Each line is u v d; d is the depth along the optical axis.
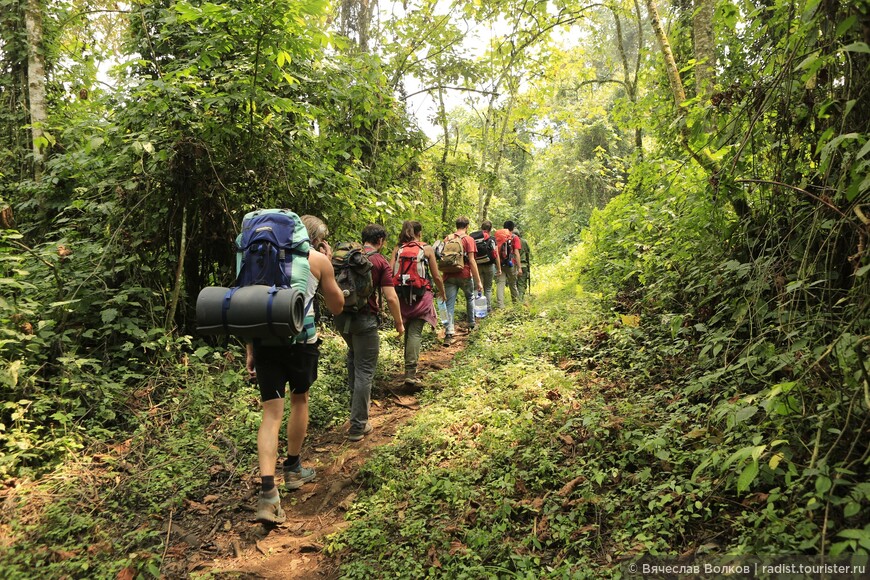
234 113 5.62
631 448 3.39
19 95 7.72
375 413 5.42
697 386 3.59
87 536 3.07
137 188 5.54
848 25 2.46
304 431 3.93
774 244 3.81
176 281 5.47
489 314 9.68
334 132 7.89
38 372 4.39
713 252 4.48
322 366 6.05
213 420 4.60
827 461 2.50
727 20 4.41
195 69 5.38
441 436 4.18
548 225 20.41
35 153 6.54
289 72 6.12
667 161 5.57
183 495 3.60
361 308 4.69
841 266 3.11
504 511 3.02
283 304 3.19
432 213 10.89
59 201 6.61
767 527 2.36
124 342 5.16
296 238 3.51
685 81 7.10
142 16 6.06
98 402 4.36
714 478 2.87
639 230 6.03
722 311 3.98
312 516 3.65
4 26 7.54
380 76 7.28
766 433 2.89
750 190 3.91
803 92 3.34
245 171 5.89
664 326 5.00
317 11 5.09
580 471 3.27
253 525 3.51
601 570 2.51
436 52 12.30
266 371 3.57
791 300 3.04
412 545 3.03
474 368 5.97
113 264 5.36
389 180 9.27
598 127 17.56
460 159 13.19
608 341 5.52
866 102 2.85
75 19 8.45
